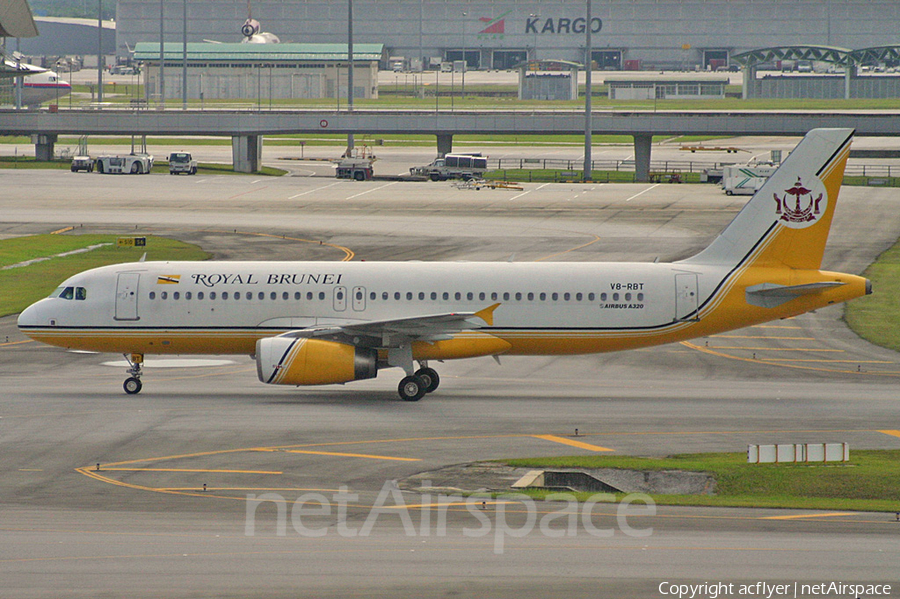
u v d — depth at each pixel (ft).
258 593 274.36
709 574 290.97
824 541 323.98
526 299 580.71
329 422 510.58
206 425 500.33
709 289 579.89
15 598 269.44
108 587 278.05
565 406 558.97
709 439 483.92
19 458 437.17
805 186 576.61
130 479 405.39
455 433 489.67
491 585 281.54
